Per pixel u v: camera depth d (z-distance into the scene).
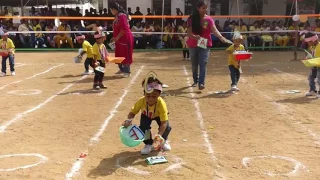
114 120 6.80
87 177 4.45
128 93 9.18
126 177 4.44
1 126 6.44
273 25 22.44
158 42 21.64
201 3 9.15
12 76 11.92
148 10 23.61
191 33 9.41
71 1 28.33
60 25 21.50
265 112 7.38
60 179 4.39
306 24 21.89
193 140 5.75
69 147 5.45
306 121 6.77
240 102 8.22
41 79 11.27
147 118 5.19
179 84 10.44
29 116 7.07
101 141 5.70
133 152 5.25
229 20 23.89
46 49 20.83
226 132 6.13
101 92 9.30
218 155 5.11
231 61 9.16
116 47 11.44
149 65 14.85
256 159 4.98
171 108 7.68
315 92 8.84
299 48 21.36
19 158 5.04
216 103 8.13
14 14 28.12
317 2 24.17
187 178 4.41
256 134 6.04
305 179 4.40
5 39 11.91
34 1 27.25
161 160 4.88
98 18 18.72
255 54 19.58
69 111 7.44
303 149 5.37
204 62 9.31
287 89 9.72
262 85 10.31
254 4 25.17
